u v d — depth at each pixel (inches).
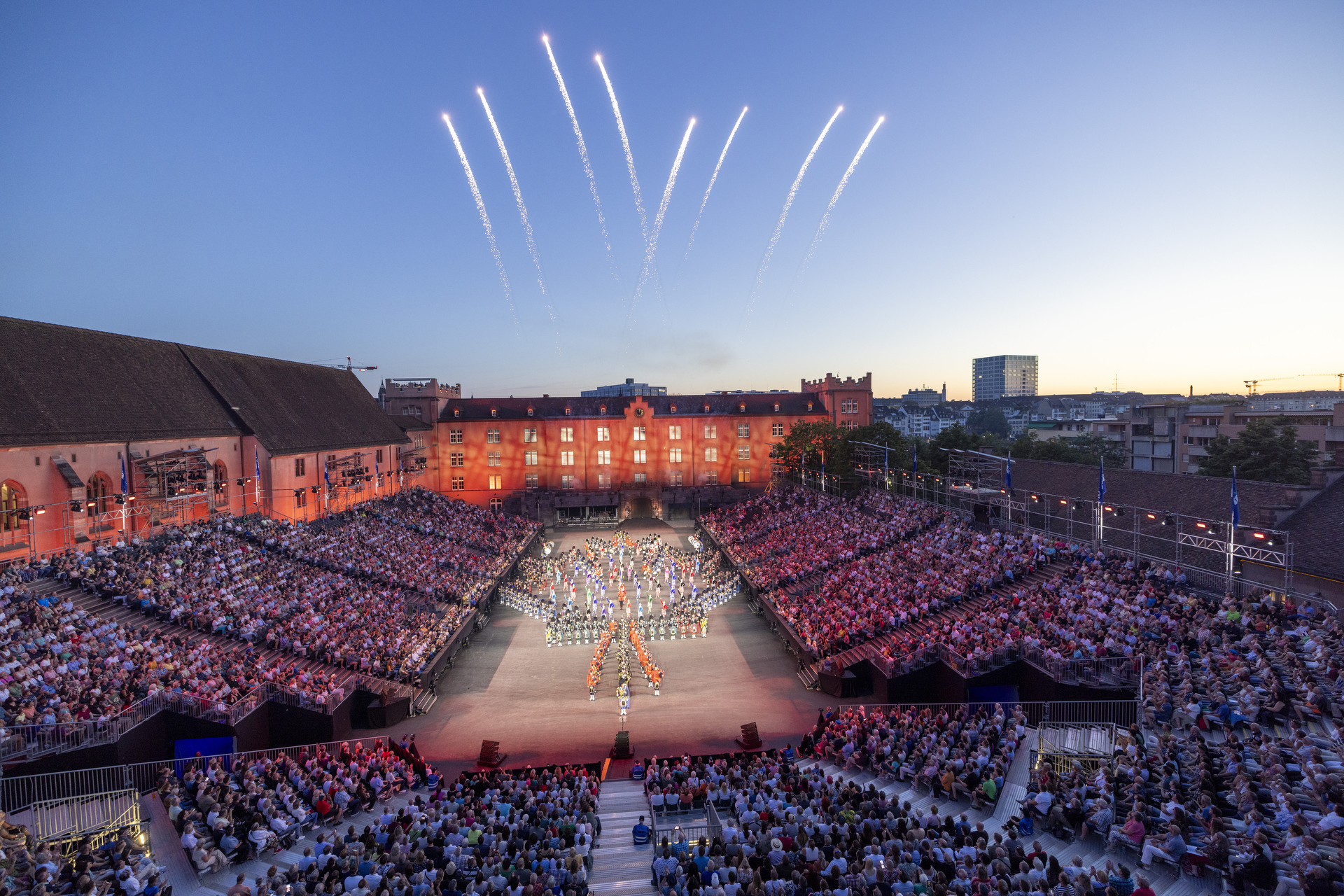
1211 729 970.7
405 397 4333.2
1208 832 718.5
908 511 2465.6
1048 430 5118.1
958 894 619.8
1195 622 1220.5
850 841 737.6
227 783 979.3
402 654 1700.3
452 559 2551.7
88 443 1739.7
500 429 4389.8
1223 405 3346.5
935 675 1497.3
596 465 4458.7
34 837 784.9
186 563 1654.8
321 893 666.8
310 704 1344.7
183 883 771.4
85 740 1033.5
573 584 2787.9
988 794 909.2
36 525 1601.9
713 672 1847.9
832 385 4525.1
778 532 2896.2
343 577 1995.6
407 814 893.2
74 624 1238.9
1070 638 1315.2
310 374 3147.1
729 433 4515.3
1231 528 1344.7
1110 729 1095.6
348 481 2847.0
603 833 978.7
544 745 1448.1
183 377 2284.7
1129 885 636.7
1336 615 1175.0
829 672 1649.9
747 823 837.2
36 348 1802.4
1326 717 888.3
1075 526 1936.5
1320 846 631.2
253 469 2351.1
